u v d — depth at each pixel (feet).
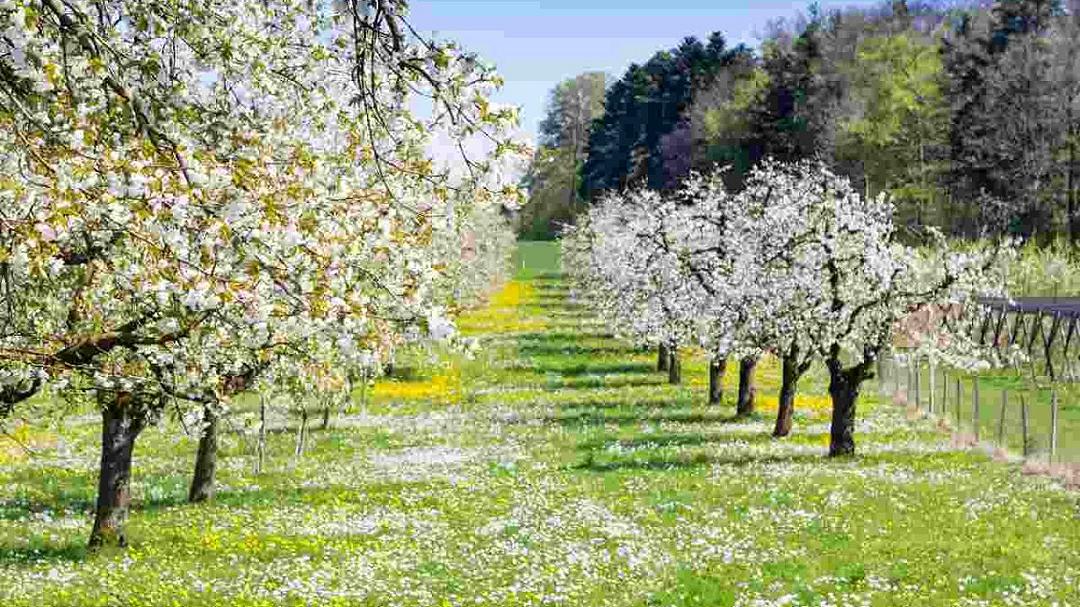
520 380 209.46
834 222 119.34
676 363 201.57
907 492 95.81
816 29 474.08
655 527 84.99
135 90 28.12
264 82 37.63
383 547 77.97
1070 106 327.88
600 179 655.76
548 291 443.32
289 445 135.44
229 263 29.12
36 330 39.60
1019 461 110.63
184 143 30.27
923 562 72.74
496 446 134.00
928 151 387.55
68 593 60.85
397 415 166.20
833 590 66.39
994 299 185.37
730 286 133.39
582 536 82.12
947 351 123.24
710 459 119.14
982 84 366.84
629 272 179.01
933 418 144.15
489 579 68.85
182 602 59.98
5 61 27.32
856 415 149.18
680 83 573.74
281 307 30.32
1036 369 180.04
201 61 35.94
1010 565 71.46
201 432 40.04
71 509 95.61
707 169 469.16
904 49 413.18
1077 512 87.30
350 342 30.68
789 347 129.18
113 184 26.76
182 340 36.88
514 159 27.25
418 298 31.50
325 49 34.22
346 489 104.06
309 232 31.07
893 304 116.37
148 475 113.39
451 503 95.55
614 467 115.75
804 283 117.60
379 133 29.91
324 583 66.13
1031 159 334.65
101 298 36.22
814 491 97.55
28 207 27.30
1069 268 242.78
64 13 26.76
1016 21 398.21
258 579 66.64
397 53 26.58
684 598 64.44
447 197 31.45
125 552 74.13
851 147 388.78
